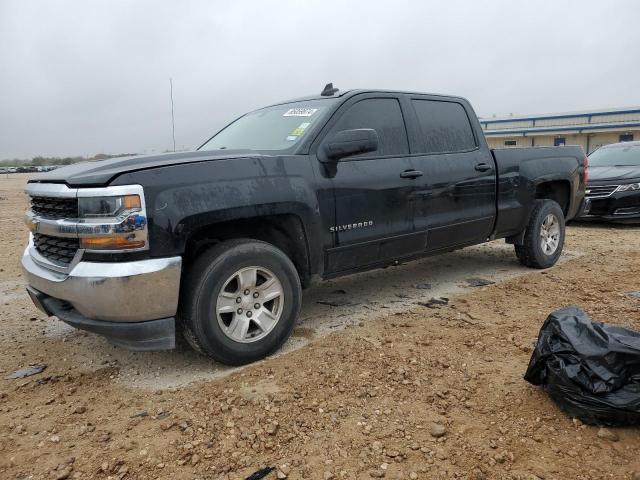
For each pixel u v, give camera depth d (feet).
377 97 14.78
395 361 11.48
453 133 16.76
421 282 18.63
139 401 10.19
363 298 16.78
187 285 10.82
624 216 30.76
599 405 8.46
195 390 10.52
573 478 7.54
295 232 12.64
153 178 10.19
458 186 16.24
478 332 13.23
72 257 10.59
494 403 9.64
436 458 8.05
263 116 15.75
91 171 10.60
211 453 8.32
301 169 12.45
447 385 10.37
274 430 8.84
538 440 8.43
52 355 12.83
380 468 7.85
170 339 10.52
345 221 13.35
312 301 16.56
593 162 36.65
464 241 17.08
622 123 121.90
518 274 19.34
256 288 11.59
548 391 9.52
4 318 15.79
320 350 12.18
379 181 14.01
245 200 11.15
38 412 9.91
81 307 10.26
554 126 134.82
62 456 8.41
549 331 9.57
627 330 9.20
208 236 11.73
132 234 9.85
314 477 7.69
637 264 20.58
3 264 23.90
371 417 9.25
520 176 18.39
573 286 17.29
